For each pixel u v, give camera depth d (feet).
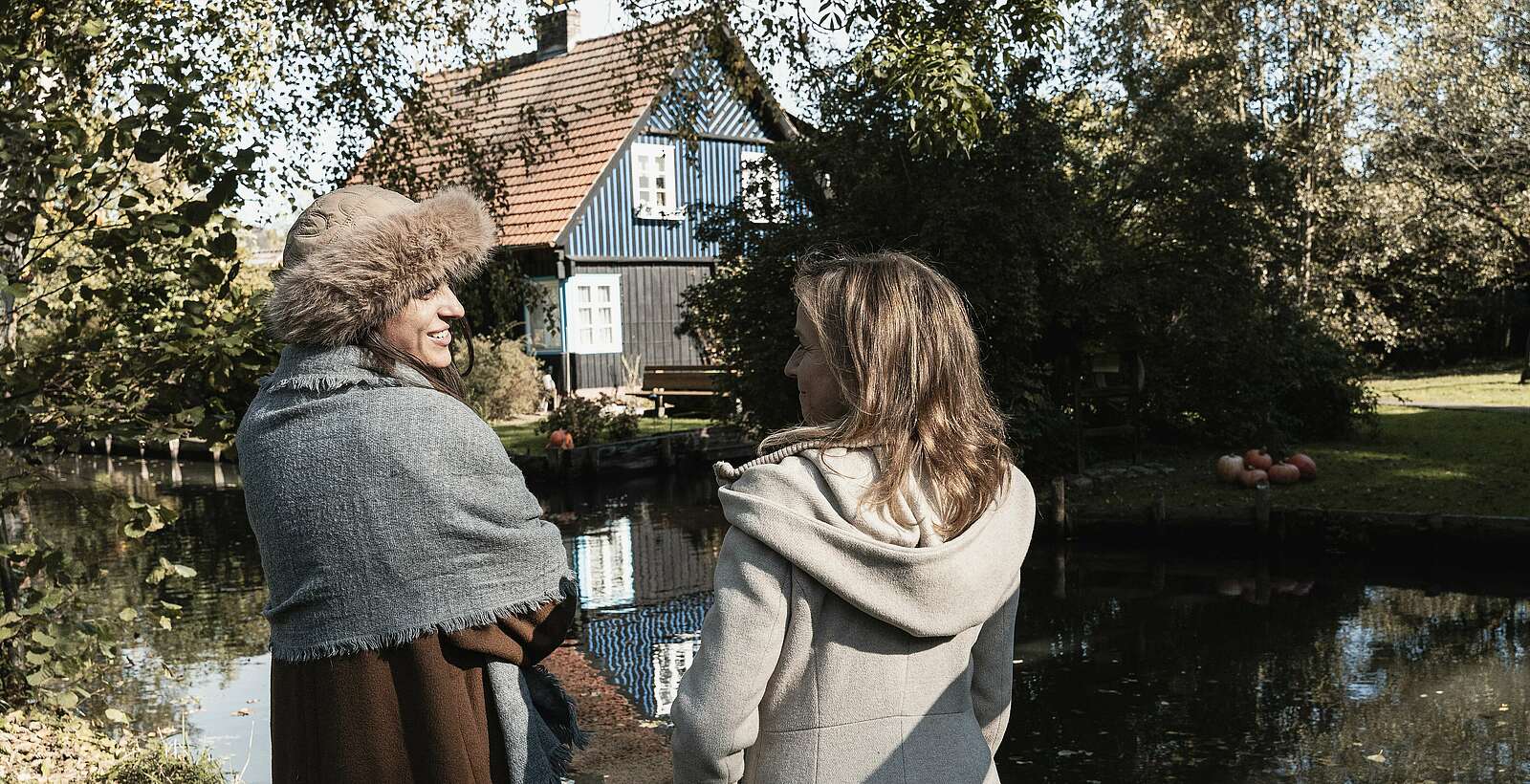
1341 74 70.23
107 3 19.99
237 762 19.25
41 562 16.92
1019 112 41.14
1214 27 68.49
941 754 5.55
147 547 42.55
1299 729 22.15
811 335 5.98
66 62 18.48
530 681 5.90
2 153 15.66
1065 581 35.83
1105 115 49.85
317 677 5.41
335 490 5.34
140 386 17.06
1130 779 19.77
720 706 5.30
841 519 5.43
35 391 16.66
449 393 5.92
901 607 5.41
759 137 93.20
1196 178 46.34
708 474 62.23
